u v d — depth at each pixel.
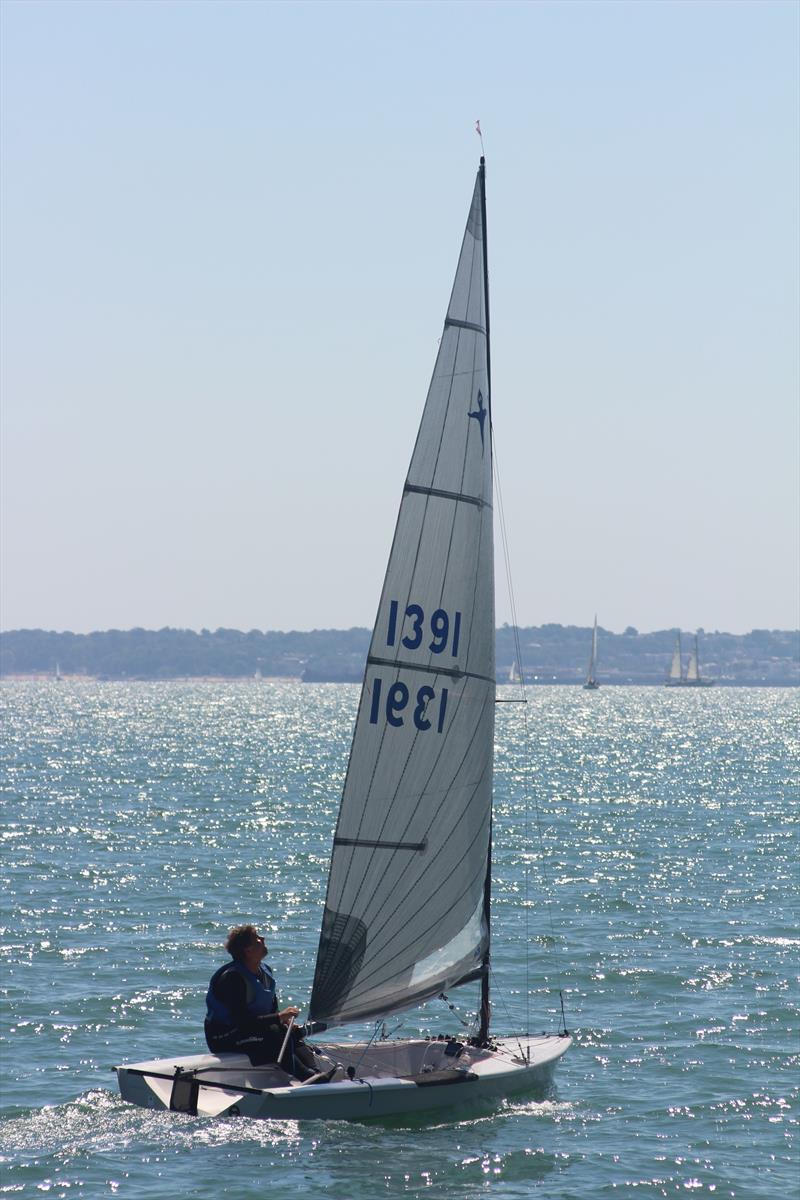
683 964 121.00
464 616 84.12
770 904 154.12
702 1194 68.00
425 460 82.81
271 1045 77.06
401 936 82.69
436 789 83.25
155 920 140.88
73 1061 89.00
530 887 166.38
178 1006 104.12
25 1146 71.25
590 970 118.56
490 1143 73.56
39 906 148.88
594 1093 83.56
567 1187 68.31
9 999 105.06
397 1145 72.50
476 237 84.62
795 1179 70.38
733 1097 83.12
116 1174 67.81
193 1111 74.75
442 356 83.25
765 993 110.06
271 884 167.62
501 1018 102.62
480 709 84.81
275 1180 67.25
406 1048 82.50
